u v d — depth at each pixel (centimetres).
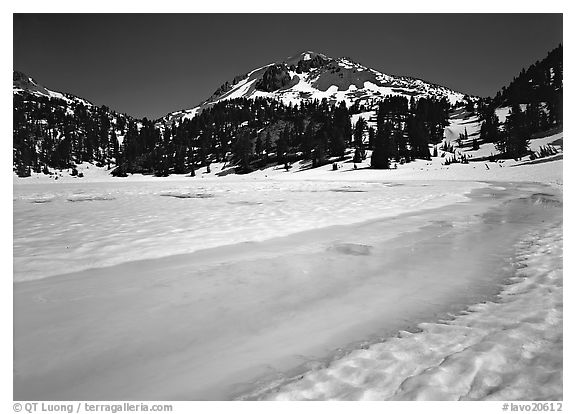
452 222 1222
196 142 13700
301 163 9544
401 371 361
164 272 699
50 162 12619
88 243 923
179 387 360
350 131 10900
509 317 471
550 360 362
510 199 1995
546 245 841
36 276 675
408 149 9044
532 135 8300
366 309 530
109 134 18100
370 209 1563
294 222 1230
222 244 917
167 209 1667
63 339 450
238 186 4153
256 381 363
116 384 367
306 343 437
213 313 523
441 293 584
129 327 481
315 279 661
